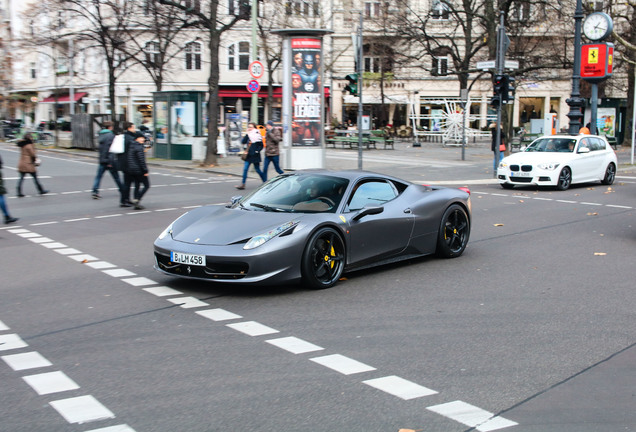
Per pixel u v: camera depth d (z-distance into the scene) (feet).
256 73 74.59
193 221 24.70
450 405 13.34
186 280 24.93
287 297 22.22
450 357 16.25
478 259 28.94
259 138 58.29
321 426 12.34
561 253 30.19
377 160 92.73
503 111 96.94
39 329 18.80
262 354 16.44
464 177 68.74
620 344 17.29
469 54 112.27
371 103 167.63
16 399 13.71
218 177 70.44
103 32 100.94
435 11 118.11
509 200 50.52
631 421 12.60
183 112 89.71
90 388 14.28
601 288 23.53
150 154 102.53
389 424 12.43
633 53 118.21
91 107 174.60
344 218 23.95
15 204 48.85
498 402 13.51
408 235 26.68
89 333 18.35
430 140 154.71
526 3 104.47
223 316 19.94
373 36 139.64
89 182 64.44
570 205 47.52
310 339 17.67
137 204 45.73
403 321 19.42
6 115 155.22
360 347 17.01
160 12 95.61
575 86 77.05
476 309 20.77
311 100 73.67
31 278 25.57
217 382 14.56
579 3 75.66
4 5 157.07
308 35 72.43
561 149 59.82
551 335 18.07
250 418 12.69
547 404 13.42
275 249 21.71
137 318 19.81
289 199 24.98
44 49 179.42
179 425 12.39
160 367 15.55
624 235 34.91
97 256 29.89
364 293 22.80
